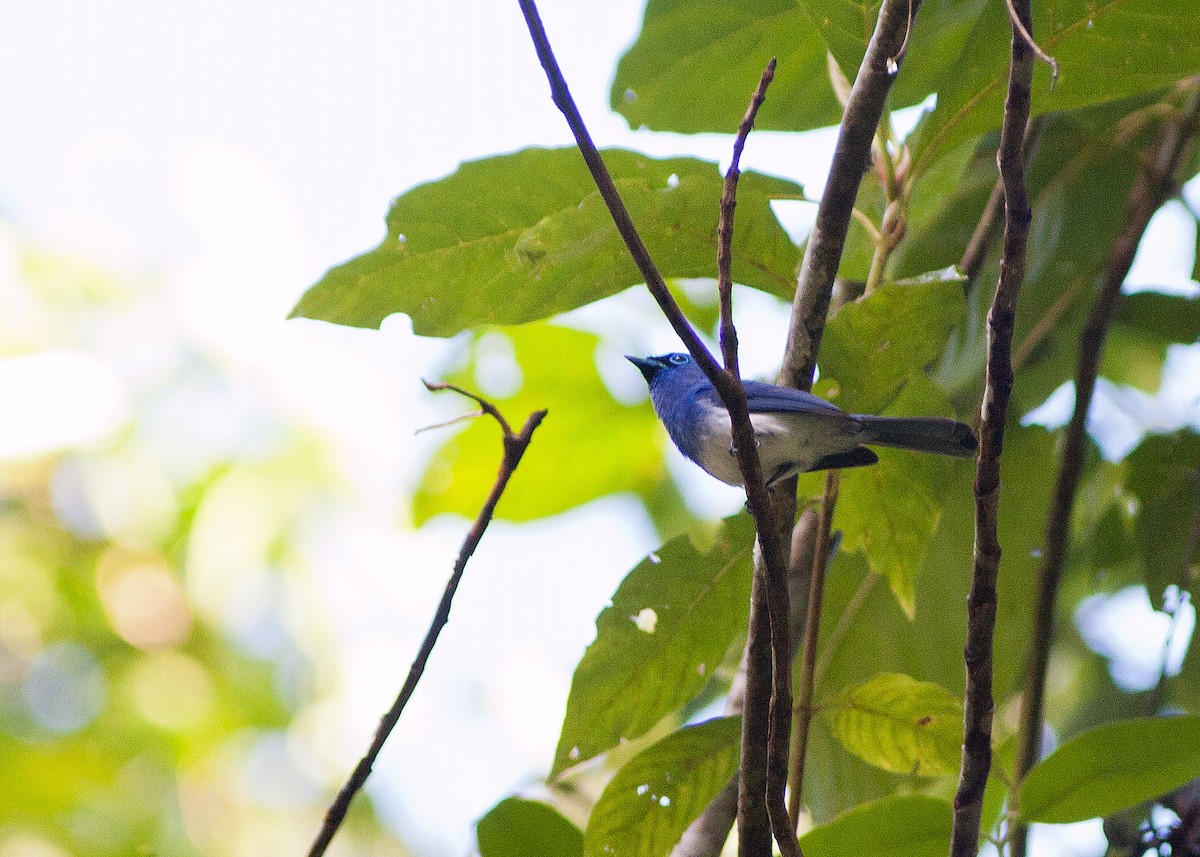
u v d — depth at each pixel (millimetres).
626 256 7520
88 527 14648
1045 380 10000
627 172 7758
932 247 9609
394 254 7980
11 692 14234
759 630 5633
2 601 14312
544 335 11852
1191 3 6723
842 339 6895
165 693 14477
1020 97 5203
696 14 9180
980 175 9820
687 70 9445
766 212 7113
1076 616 11328
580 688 7262
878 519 7660
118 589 14539
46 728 14211
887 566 7730
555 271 7848
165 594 14602
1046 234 10320
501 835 6875
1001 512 9750
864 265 8492
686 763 6766
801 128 9656
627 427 12047
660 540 12453
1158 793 6324
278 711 14602
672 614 7258
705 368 5195
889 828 6414
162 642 14531
